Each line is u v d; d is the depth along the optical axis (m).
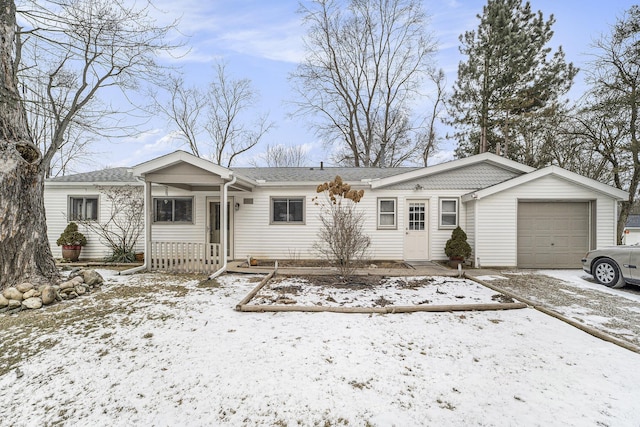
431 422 2.38
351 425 2.36
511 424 2.35
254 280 7.50
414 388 2.82
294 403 2.60
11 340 3.82
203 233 10.88
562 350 3.58
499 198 9.46
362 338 3.89
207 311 4.97
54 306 5.18
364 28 21.09
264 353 3.47
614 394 2.72
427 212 10.52
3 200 5.33
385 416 2.45
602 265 6.95
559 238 9.39
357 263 8.62
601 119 10.95
